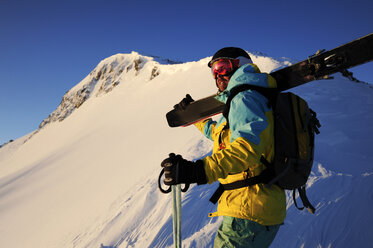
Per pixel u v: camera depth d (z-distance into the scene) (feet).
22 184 105.29
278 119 4.27
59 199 63.41
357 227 8.64
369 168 16.42
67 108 289.33
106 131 136.56
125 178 51.67
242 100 4.17
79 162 104.63
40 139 247.09
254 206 4.40
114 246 15.57
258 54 104.27
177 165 3.82
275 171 4.27
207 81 128.57
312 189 11.53
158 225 14.96
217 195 4.87
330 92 51.57
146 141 85.25
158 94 155.84
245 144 3.83
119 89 224.33
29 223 55.98
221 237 4.66
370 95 54.29
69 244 24.13
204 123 6.48
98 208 39.29
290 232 9.09
